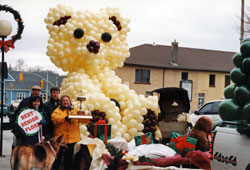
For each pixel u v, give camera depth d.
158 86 40.59
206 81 43.09
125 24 10.89
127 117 9.45
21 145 6.34
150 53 42.50
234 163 5.60
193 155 6.76
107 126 8.24
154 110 9.60
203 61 44.44
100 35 10.23
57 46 10.16
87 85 9.55
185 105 9.09
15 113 6.95
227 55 47.84
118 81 10.68
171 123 8.97
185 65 42.34
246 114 6.64
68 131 7.32
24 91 74.62
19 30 10.95
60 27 10.23
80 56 10.03
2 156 10.36
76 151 7.27
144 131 9.46
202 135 7.55
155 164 6.72
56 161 7.55
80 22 10.03
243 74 7.17
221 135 5.95
